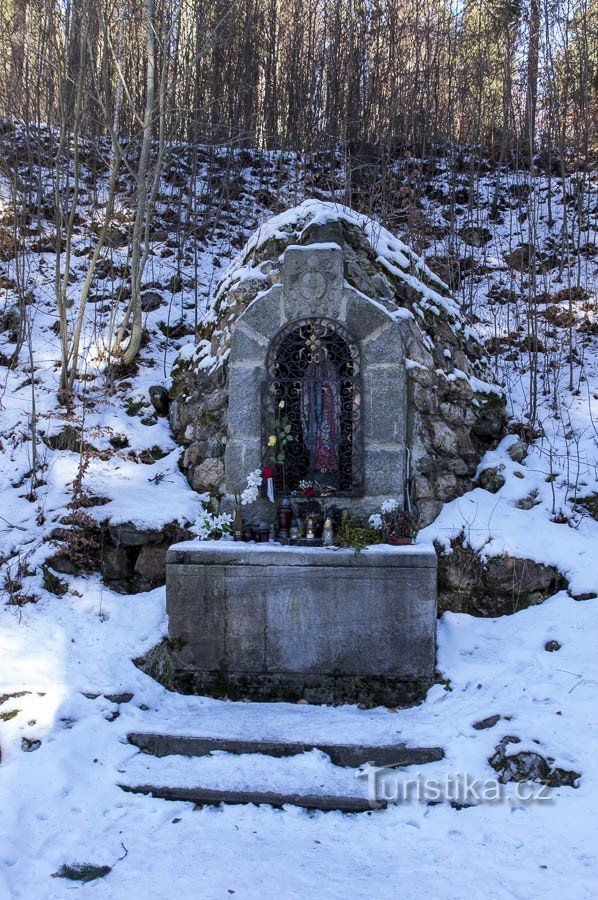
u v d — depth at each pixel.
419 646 4.95
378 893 3.23
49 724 4.32
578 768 3.92
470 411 6.29
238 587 5.11
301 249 5.87
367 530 5.44
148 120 7.41
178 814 3.85
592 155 11.34
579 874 3.29
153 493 6.15
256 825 3.77
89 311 8.51
